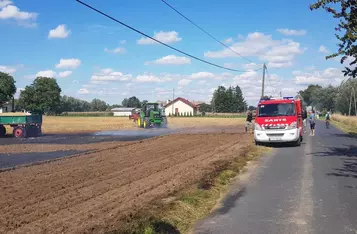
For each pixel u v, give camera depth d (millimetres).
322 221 6969
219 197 8938
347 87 91438
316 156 16453
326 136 28578
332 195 8992
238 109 131000
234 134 30031
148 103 42562
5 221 6902
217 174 11367
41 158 15648
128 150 18359
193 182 10148
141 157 15664
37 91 108062
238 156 15727
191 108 123938
